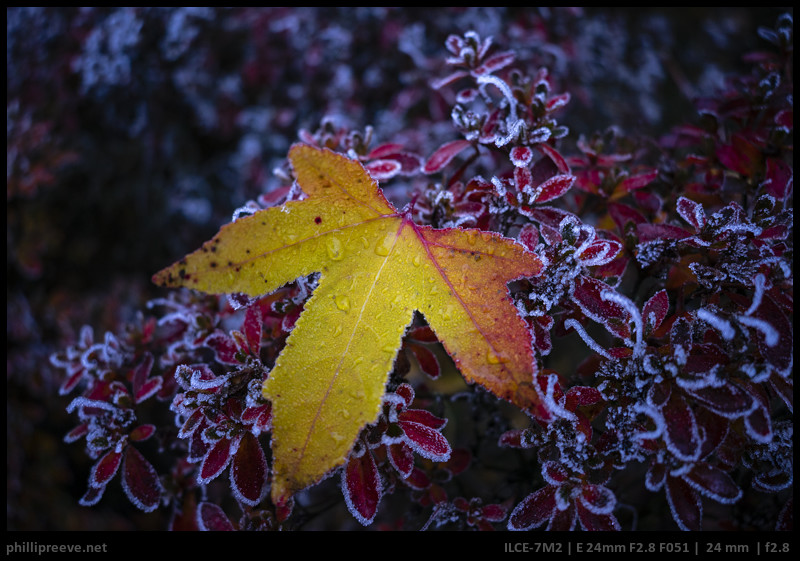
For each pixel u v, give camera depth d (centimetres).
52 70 53
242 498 20
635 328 20
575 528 22
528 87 25
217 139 56
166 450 28
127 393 24
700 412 20
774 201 22
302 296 22
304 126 50
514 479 28
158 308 50
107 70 50
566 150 45
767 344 19
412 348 24
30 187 48
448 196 24
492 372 18
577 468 20
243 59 54
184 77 53
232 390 21
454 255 20
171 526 26
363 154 27
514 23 48
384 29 49
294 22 51
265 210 20
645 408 19
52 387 47
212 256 20
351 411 18
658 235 22
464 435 39
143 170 56
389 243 21
